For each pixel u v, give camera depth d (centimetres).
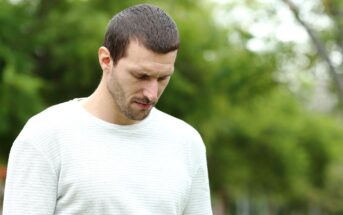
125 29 563
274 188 3822
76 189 578
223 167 3406
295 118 3572
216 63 2627
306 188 4509
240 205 6619
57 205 585
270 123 3484
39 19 2511
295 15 2067
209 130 2872
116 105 592
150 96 562
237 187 3912
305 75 2683
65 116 594
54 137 586
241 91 2548
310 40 2255
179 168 612
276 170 3556
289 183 3703
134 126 602
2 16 2323
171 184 602
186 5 2711
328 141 3756
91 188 579
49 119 592
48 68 2575
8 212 581
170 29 562
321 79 2653
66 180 580
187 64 2730
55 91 2598
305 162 3566
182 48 2641
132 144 601
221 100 2766
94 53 2442
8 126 2278
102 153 588
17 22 2358
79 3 2542
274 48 2384
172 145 615
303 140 3731
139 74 558
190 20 2619
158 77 564
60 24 2469
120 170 588
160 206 596
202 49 2597
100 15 2453
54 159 583
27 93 2259
